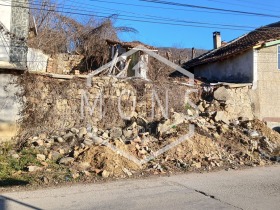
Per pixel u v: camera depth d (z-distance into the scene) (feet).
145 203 22.58
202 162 36.78
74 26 74.33
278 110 58.54
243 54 61.05
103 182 28.43
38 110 41.73
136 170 32.68
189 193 25.36
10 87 40.81
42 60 58.23
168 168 33.86
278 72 59.16
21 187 26.30
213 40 89.10
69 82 43.88
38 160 33.76
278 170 35.40
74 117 43.39
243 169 35.42
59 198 23.50
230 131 46.24
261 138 46.37
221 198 24.11
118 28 72.74
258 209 21.61
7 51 42.29
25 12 43.96
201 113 51.34
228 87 55.52
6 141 39.63
